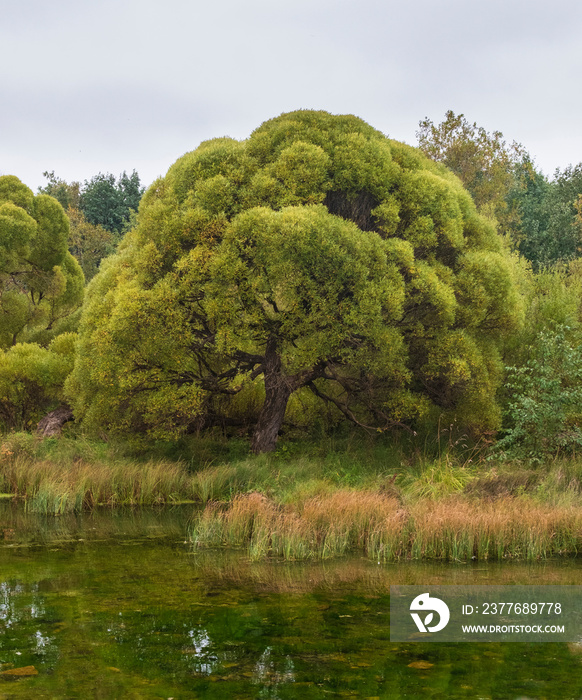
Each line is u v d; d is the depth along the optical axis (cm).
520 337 1652
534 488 1077
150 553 848
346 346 1393
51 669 468
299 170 1360
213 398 1762
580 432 1247
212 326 1412
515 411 1285
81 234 4972
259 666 475
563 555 840
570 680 454
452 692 431
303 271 1258
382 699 419
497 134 3762
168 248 1411
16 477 1341
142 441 1515
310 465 1384
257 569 764
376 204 1455
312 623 570
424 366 1425
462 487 1081
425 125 3806
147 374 1403
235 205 1371
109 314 1506
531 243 4209
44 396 2030
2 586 685
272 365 1487
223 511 1084
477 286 1437
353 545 897
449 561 810
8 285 2562
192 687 438
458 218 1491
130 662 480
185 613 595
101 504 1238
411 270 1336
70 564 785
